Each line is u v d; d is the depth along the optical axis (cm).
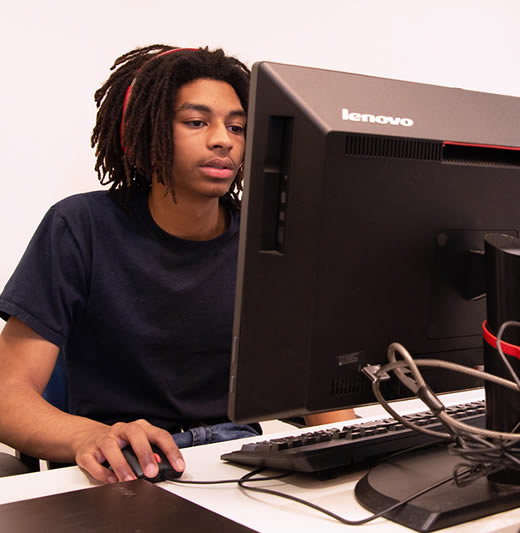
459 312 78
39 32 166
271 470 81
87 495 68
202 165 105
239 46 198
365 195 68
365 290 70
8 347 107
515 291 68
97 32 174
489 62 261
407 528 64
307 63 213
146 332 116
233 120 106
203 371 121
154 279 116
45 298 109
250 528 61
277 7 204
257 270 67
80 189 176
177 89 104
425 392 65
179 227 117
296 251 67
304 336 68
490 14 257
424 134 71
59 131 171
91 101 175
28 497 74
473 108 77
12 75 164
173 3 184
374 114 69
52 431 92
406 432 82
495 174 77
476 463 67
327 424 110
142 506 65
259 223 66
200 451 91
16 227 168
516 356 68
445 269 75
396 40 233
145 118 108
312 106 66
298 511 68
